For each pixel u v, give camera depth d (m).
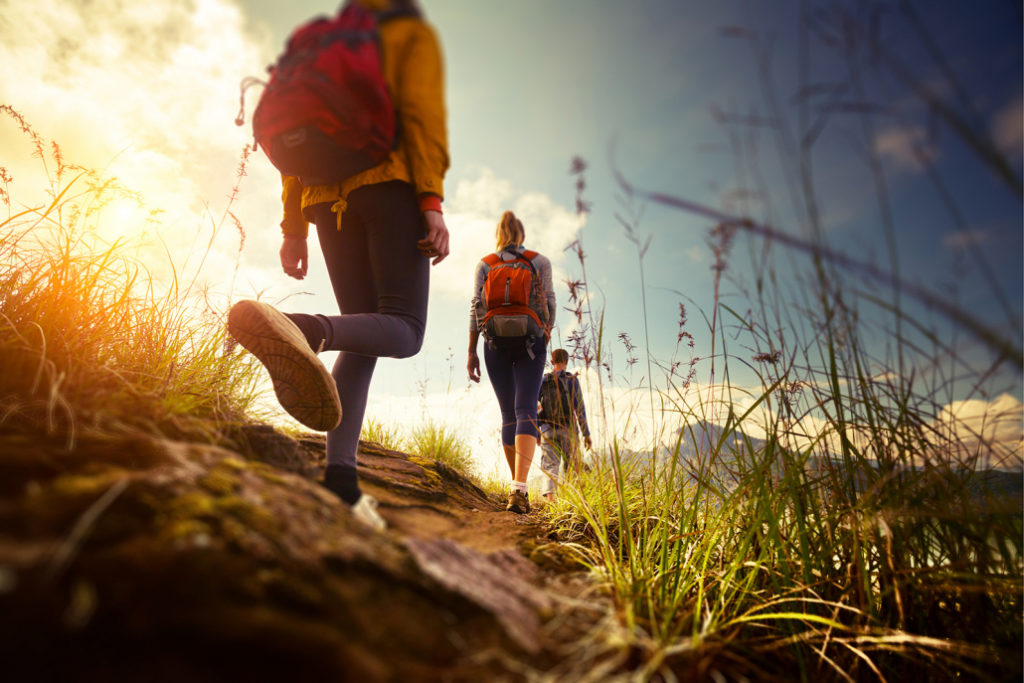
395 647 0.80
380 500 1.56
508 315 2.80
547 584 1.30
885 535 1.33
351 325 1.38
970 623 1.31
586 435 2.47
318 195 1.58
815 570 1.47
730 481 1.78
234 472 1.03
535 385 2.85
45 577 0.62
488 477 4.25
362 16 1.40
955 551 1.34
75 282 1.73
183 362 1.73
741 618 1.24
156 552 0.71
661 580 1.46
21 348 1.38
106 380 1.42
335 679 0.65
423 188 1.49
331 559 0.88
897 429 1.38
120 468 0.93
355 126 1.32
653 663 0.92
